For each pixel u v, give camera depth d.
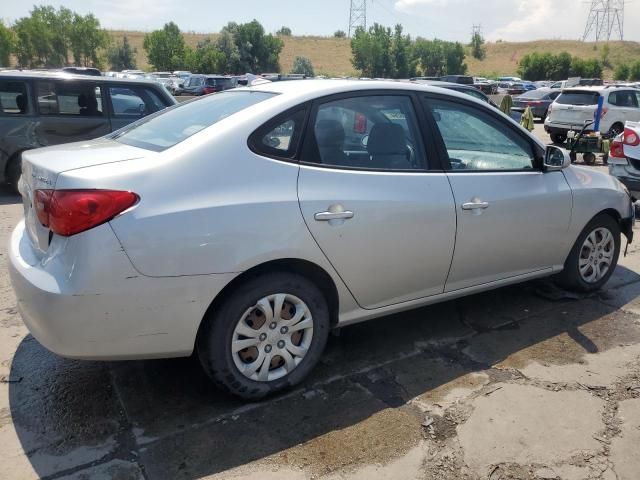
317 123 3.01
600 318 4.11
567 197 4.02
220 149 2.71
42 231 2.62
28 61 67.44
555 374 3.32
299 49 98.00
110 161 2.64
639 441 2.72
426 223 3.26
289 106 2.94
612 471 2.52
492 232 3.61
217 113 3.07
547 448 2.66
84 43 69.81
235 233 2.64
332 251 2.95
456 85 12.91
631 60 95.50
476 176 3.54
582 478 2.47
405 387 3.15
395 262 3.21
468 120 3.64
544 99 24.83
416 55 77.56
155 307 2.54
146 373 3.24
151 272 2.49
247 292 2.76
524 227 3.79
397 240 3.17
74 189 2.43
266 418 2.85
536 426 2.82
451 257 3.46
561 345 3.69
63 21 69.06
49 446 2.61
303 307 2.97
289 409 2.93
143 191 2.50
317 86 3.13
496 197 3.58
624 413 2.95
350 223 2.97
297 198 2.82
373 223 3.05
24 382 3.14
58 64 69.06
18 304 2.69
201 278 2.59
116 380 3.16
